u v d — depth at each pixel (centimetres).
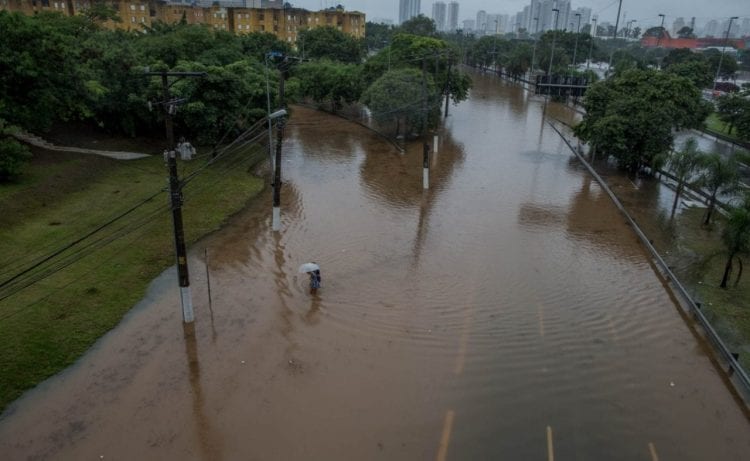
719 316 1734
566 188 3111
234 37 5325
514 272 2025
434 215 2617
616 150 3253
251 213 2566
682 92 3378
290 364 1458
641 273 2041
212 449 1169
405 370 1447
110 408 1276
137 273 1888
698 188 3011
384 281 1925
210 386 1363
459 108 6053
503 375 1436
